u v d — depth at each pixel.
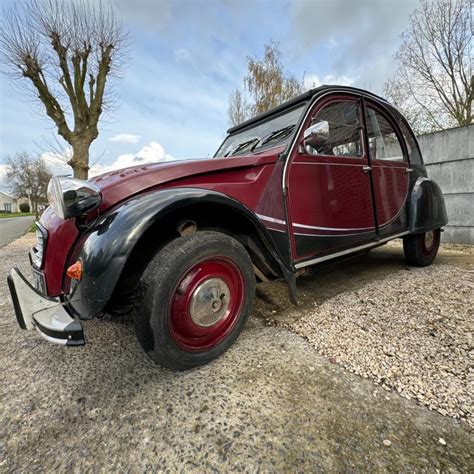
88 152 7.59
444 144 4.21
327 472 0.83
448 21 6.39
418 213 2.69
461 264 2.96
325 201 1.92
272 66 10.89
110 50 7.45
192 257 1.24
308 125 1.87
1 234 10.63
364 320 1.72
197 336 1.33
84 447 0.96
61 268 1.31
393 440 0.92
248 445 0.94
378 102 2.44
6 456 0.95
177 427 1.02
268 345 1.54
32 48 6.67
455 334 1.48
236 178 1.59
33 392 1.27
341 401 1.10
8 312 2.31
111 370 1.40
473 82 6.46
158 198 1.22
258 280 1.90
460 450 0.88
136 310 1.19
